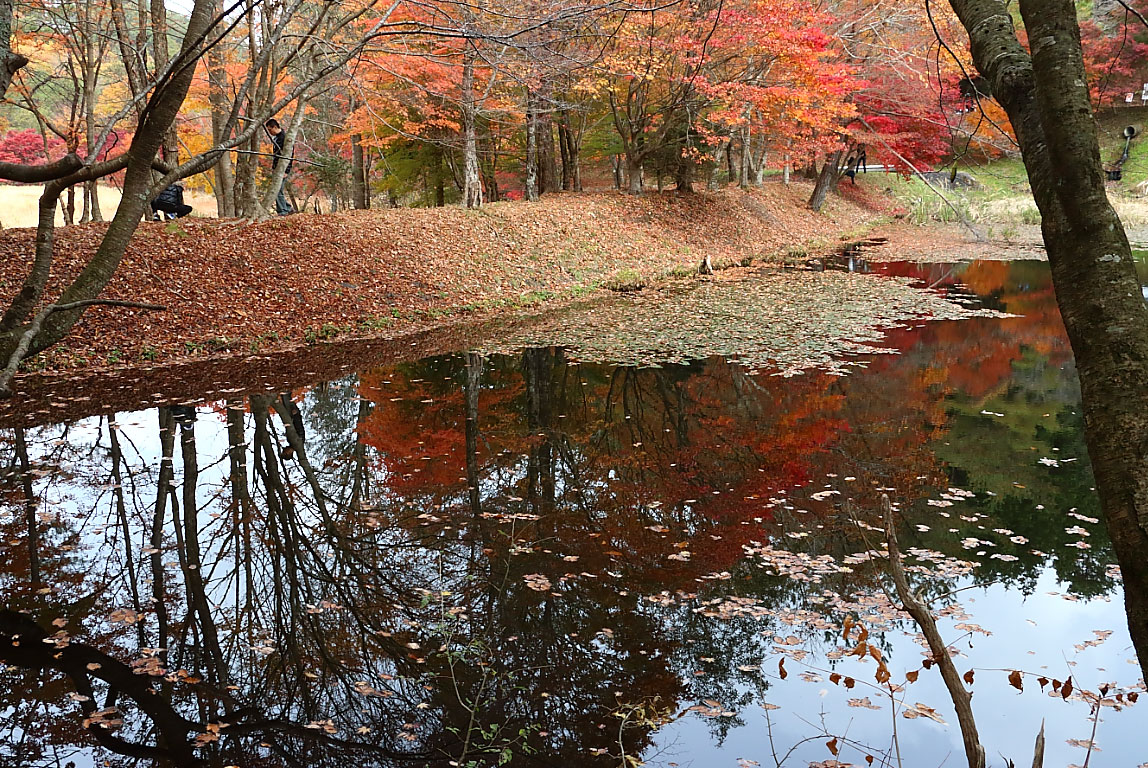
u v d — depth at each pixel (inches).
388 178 948.6
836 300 615.5
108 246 169.2
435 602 191.2
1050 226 71.7
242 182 563.8
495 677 159.9
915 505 248.7
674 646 170.7
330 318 496.7
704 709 148.4
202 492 261.3
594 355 453.1
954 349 460.1
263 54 190.7
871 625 179.0
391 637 175.8
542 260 688.4
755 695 152.9
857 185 1476.4
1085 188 69.2
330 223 596.7
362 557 216.5
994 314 561.6
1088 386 67.7
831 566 208.4
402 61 609.3
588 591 195.8
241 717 147.1
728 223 949.2
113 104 778.2
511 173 1139.3
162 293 456.1
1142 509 62.8
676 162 948.6
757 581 200.5
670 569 207.2
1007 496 254.7
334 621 182.5
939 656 81.7
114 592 196.2
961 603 188.4
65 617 184.1
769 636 174.6
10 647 171.2
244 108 564.7
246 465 285.6
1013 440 310.7
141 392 365.4
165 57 469.4
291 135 556.1
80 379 382.0
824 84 761.6
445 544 224.1
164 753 136.4
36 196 945.5
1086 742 138.0
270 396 367.6
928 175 1358.3
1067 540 222.8
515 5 386.3
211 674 161.2
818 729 142.3
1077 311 69.0
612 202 876.6
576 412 352.2
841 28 849.5
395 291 553.0
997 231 1112.8
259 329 463.5
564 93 779.4
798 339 488.1
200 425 326.0
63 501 252.5
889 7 842.2
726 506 250.1
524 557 215.2
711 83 803.4
